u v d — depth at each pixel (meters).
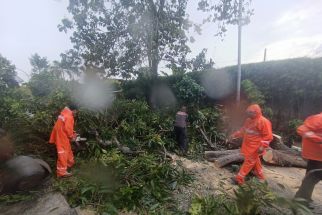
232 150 7.59
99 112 7.71
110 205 4.41
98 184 4.88
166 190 5.14
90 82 8.68
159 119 8.84
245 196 3.97
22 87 10.33
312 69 9.51
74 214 4.09
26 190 4.87
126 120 8.32
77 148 6.70
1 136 5.57
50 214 3.96
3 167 4.91
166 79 13.49
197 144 8.34
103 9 14.79
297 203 3.82
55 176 5.57
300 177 6.49
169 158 7.05
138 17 14.23
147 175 5.46
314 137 4.39
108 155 6.06
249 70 11.84
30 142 6.35
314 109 9.66
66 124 5.56
